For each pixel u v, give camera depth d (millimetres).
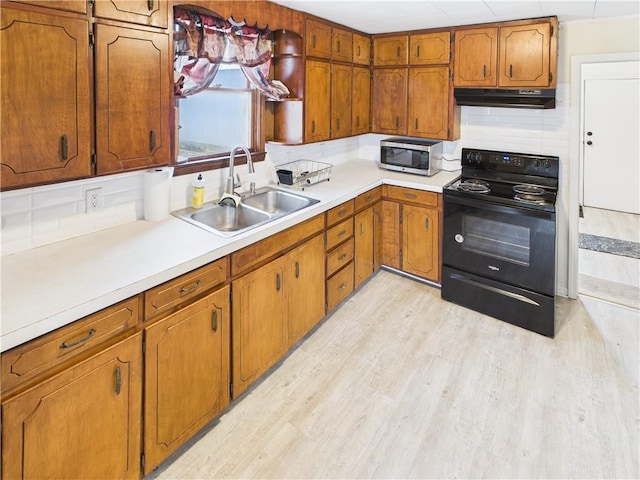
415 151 3668
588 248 4734
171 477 1824
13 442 1263
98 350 1479
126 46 1715
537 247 2873
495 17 3000
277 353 2480
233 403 2277
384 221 3727
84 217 2004
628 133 5797
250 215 2604
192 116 2568
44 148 1500
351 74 3516
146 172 2197
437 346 2814
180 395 1840
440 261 3465
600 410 2230
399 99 3723
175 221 2273
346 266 3188
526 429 2105
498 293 3109
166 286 1696
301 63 2945
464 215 3184
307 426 2125
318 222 2734
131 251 1843
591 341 2873
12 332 1214
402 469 1884
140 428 1682
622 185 6012
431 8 2744
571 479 1829
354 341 2865
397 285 3697
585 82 5891
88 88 1604
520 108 3305
